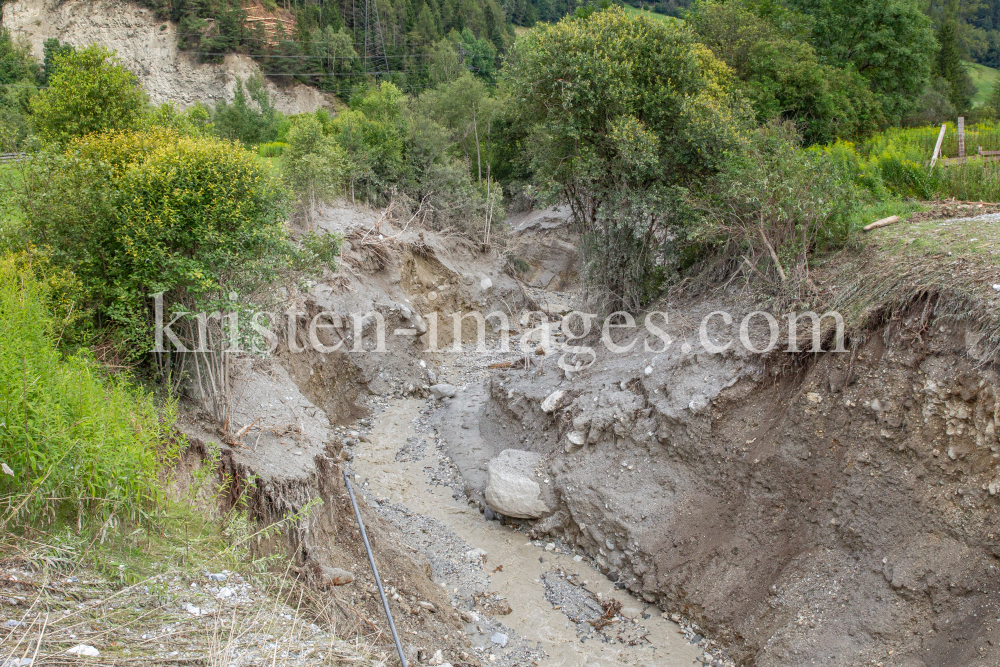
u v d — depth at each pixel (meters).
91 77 12.75
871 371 9.28
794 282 11.20
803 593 8.65
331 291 18.28
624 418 11.81
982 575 7.45
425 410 17.70
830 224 11.60
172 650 5.52
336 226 22.03
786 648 8.26
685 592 9.73
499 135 35.88
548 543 11.72
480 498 12.96
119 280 9.00
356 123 30.14
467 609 9.88
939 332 8.74
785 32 28.38
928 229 10.93
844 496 8.90
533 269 32.44
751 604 9.07
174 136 10.62
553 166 15.24
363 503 11.65
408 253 23.00
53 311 8.23
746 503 9.93
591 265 15.08
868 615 7.98
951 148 18.77
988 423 7.85
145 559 6.61
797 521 9.32
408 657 7.89
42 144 10.59
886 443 8.77
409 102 35.16
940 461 8.20
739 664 8.73
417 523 12.09
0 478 6.13
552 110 14.47
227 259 8.79
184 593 6.39
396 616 8.63
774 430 10.05
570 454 12.20
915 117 29.30
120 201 8.94
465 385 19.17
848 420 9.26
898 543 8.21
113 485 6.56
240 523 7.87
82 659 4.99
